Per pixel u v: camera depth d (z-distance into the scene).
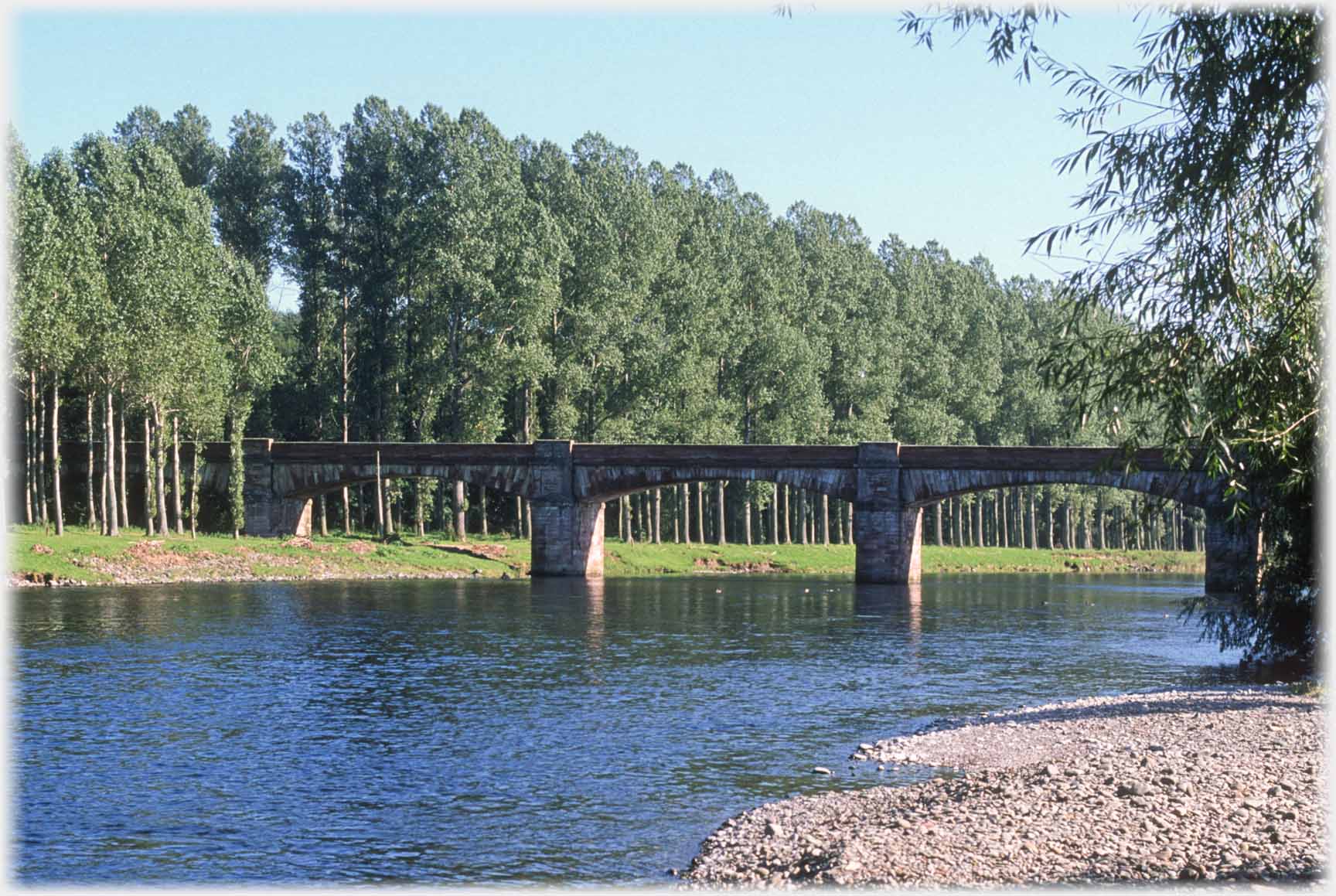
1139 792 21.66
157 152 96.94
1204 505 87.81
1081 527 181.62
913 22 17.86
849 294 142.75
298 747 30.20
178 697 37.28
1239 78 17.42
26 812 23.97
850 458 95.56
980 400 150.50
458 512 106.44
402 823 23.08
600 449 97.38
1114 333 18.39
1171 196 17.77
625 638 55.03
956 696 39.00
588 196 114.88
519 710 35.69
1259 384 18.08
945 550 141.25
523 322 102.69
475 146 108.56
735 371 127.62
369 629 57.03
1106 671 45.59
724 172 138.25
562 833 22.27
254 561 87.50
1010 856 18.17
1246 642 43.28
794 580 103.88
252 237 120.69
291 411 120.75
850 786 25.61
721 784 26.12
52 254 75.75
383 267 111.19
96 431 102.50
